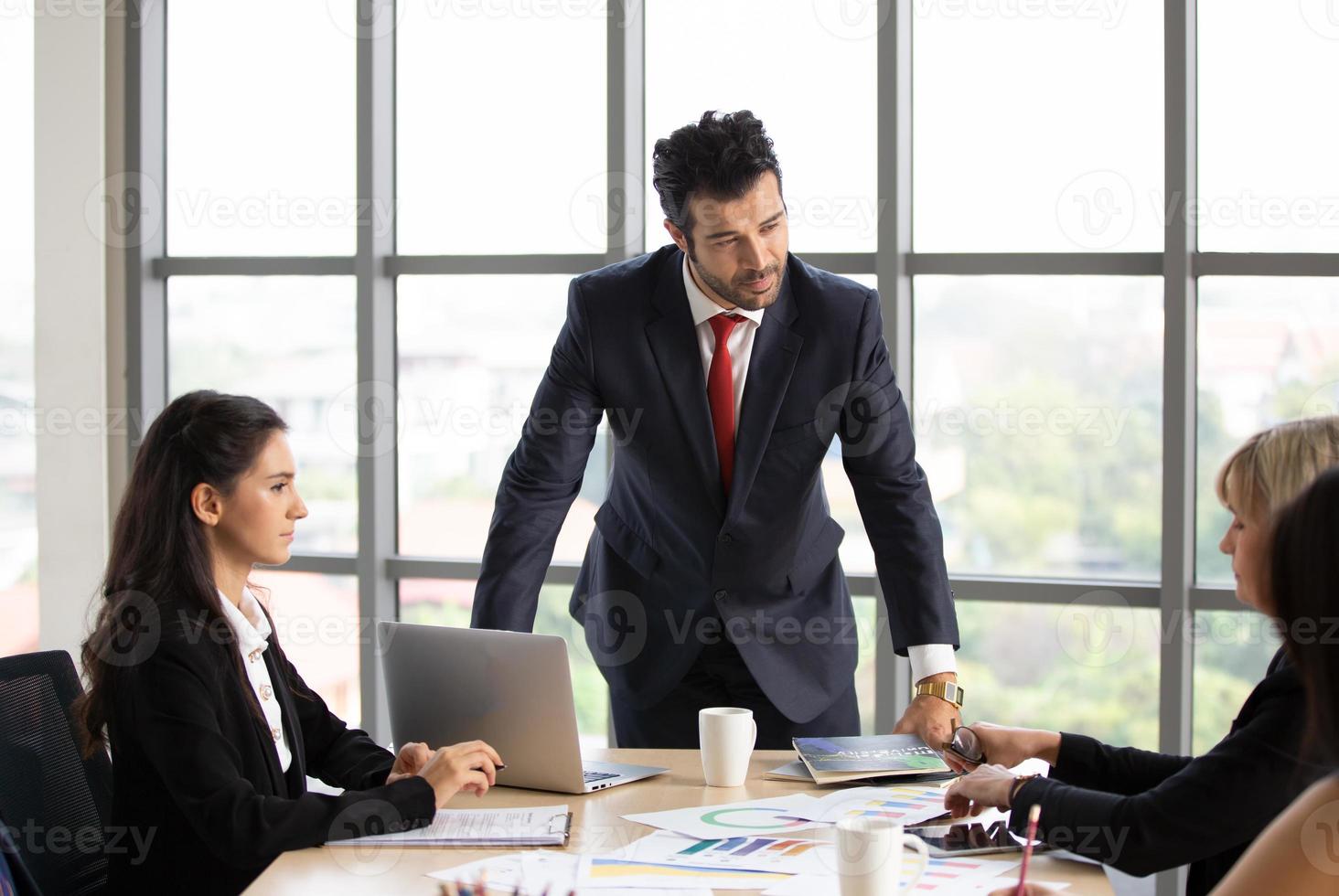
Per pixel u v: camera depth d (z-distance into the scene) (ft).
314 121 11.79
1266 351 10.13
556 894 4.33
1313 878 3.38
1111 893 4.35
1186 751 10.31
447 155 11.63
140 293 11.91
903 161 10.56
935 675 6.64
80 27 11.75
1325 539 3.28
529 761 5.77
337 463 11.81
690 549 7.14
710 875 4.53
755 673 7.02
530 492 7.12
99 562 11.99
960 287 10.69
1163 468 10.15
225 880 5.30
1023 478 10.66
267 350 11.93
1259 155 10.08
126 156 11.89
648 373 7.04
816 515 7.37
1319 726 3.35
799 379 6.98
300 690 6.46
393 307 11.76
